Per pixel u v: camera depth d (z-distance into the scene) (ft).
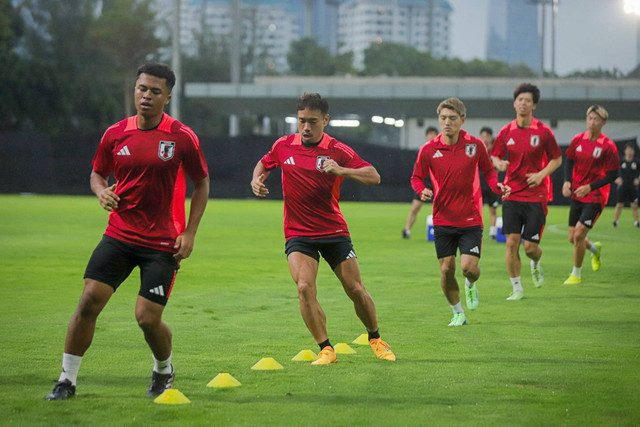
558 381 32.22
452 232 46.24
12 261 75.31
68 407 27.94
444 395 29.94
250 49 622.13
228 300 54.13
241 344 39.58
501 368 34.55
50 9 381.60
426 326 45.24
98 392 30.17
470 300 47.88
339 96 258.37
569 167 66.13
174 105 245.65
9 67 293.02
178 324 45.03
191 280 64.18
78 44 386.11
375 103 262.26
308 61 605.73
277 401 28.96
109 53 386.73
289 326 44.60
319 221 36.37
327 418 26.78
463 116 46.11
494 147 58.59
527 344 40.06
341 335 42.29
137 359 35.88
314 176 35.91
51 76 301.43
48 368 33.94
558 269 74.84
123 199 29.78
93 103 327.26
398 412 27.55
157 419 26.55
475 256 45.93
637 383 31.91
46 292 56.54
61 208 158.20
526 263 80.28
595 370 34.19
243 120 480.23
